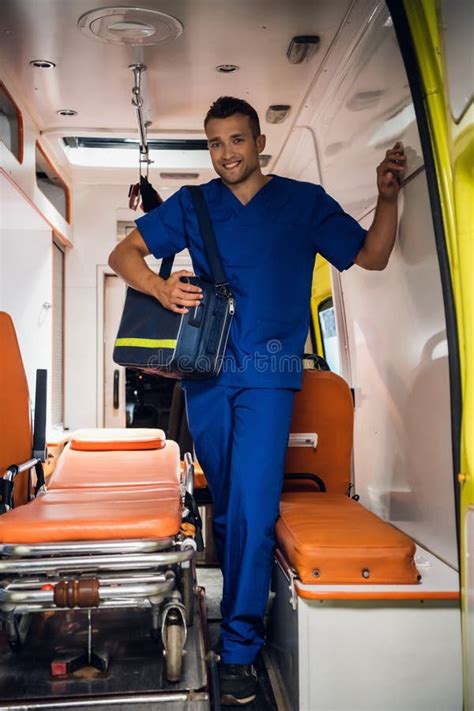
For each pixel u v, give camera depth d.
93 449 3.59
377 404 3.27
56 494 2.64
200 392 2.69
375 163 3.04
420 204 2.56
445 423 2.42
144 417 6.44
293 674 2.27
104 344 6.43
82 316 6.33
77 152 5.81
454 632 2.14
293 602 2.22
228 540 2.57
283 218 2.68
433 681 2.14
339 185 3.75
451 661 2.14
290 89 3.82
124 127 4.59
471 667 2.01
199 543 2.43
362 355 3.53
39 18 3.09
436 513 2.54
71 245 6.29
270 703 2.40
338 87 3.54
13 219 5.07
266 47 3.35
